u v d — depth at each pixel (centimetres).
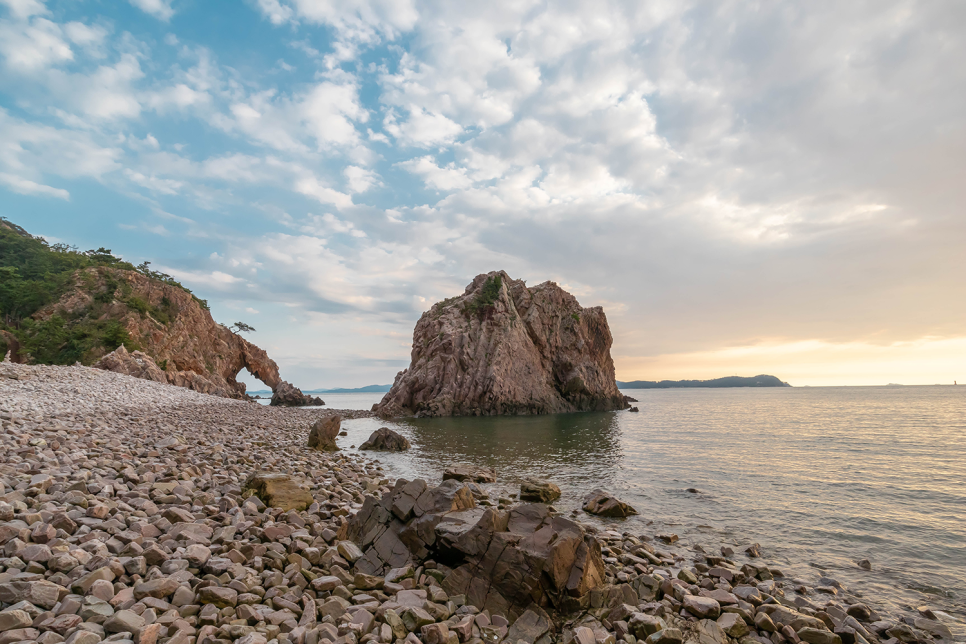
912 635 858
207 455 2016
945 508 1766
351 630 688
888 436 3938
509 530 988
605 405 8719
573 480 2294
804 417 6138
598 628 818
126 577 732
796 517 1661
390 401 7600
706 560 1234
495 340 7894
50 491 1088
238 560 869
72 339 7500
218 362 10794
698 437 4016
